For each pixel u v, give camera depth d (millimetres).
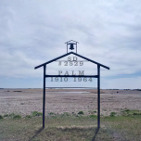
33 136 10742
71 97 50938
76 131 11352
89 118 16422
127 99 45219
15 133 11242
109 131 11414
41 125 12914
